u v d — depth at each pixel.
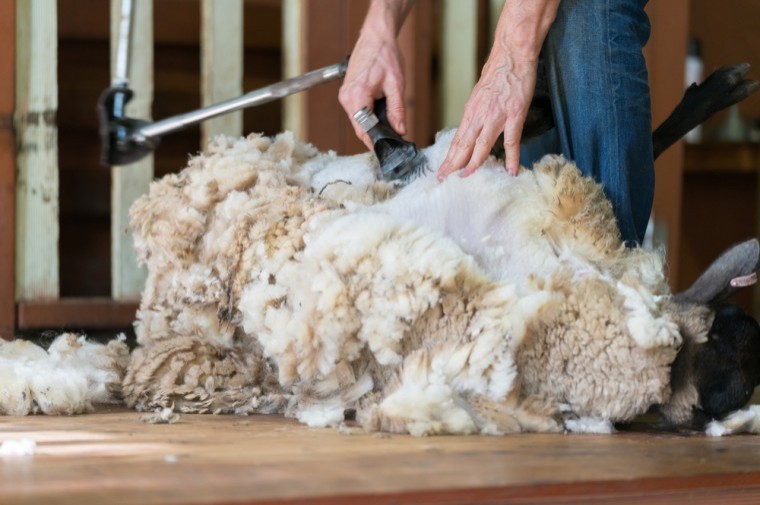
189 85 4.58
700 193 5.04
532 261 2.02
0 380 2.04
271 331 2.00
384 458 1.60
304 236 2.01
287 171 2.29
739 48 5.08
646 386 1.87
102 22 4.23
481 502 1.43
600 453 1.70
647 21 2.33
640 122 2.23
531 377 1.94
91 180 4.49
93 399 2.18
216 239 2.19
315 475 1.46
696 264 5.07
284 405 2.12
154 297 2.32
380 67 2.39
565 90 2.22
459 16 3.78
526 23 2.11
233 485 1.39
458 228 2.06
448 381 1.90
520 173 2.10
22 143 3.09
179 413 2.10
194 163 2.33
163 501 1.29
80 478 1.42
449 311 1.92
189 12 4.30
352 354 1.96
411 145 2.23
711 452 1.73
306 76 2.52
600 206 2.07
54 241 3.15
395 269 1.91
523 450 1.70
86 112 4.44
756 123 4.99
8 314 3.09
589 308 1.89
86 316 3.18
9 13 3.01
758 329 1.92
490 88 2.10
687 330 1.90
